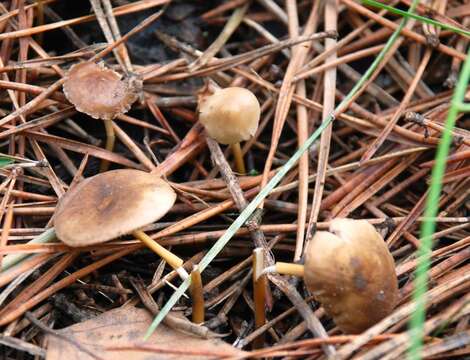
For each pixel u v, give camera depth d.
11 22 0.38
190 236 0.34
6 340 0.32
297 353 0.31
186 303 0.34
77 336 0.32
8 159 0.35
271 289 0.34
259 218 0.34
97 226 0.32
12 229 0.34
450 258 0.33
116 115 0.35
